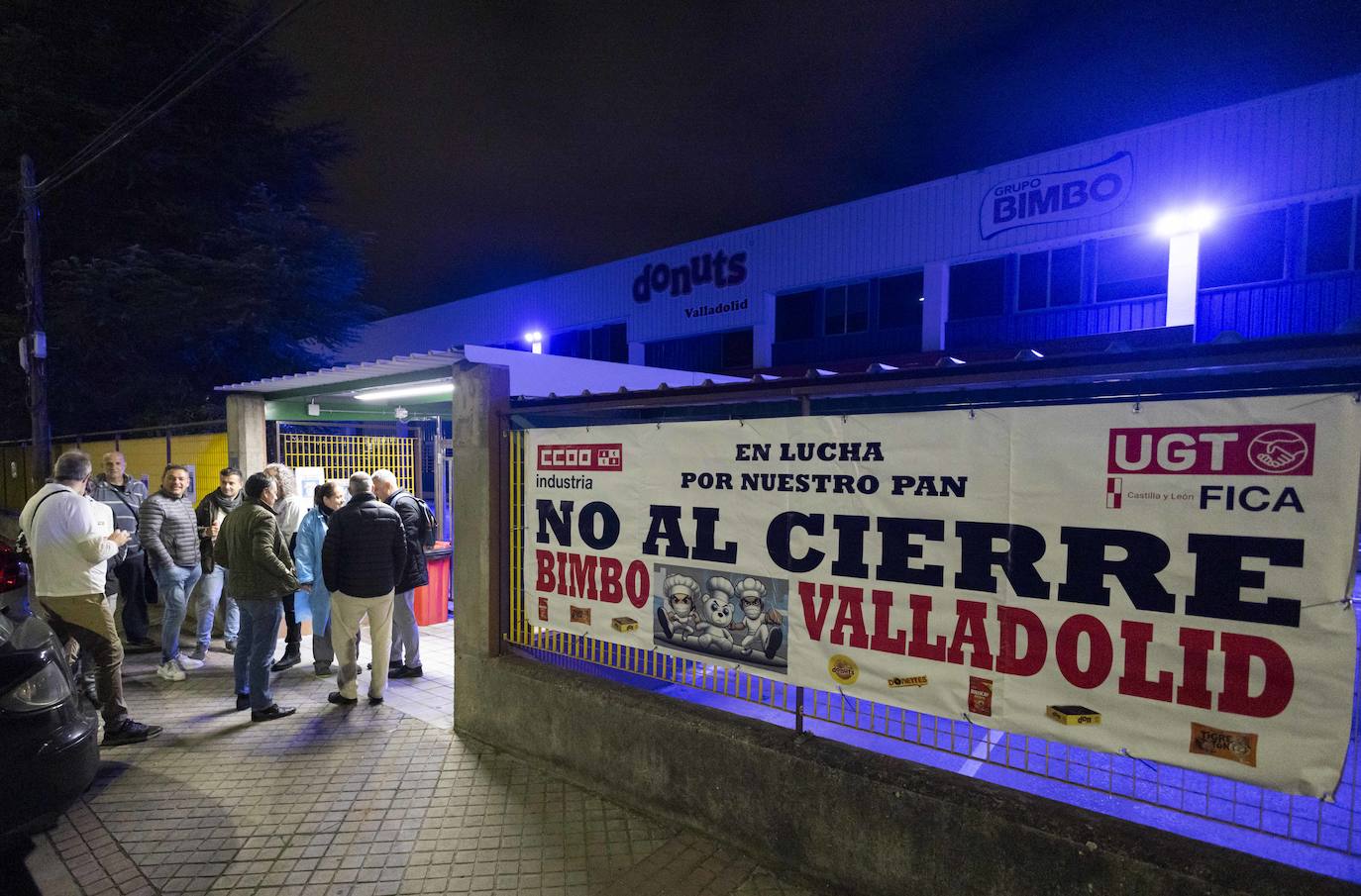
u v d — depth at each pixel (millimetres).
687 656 3627
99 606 4438
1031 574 2631
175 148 15938
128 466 9625
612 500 3928
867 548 3014
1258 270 14359
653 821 3576
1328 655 2133
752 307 22688
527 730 4223
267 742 4523
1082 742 2537
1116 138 15805
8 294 15727
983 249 18000
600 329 27344
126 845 3359
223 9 15531
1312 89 13516
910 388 2879
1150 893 2262
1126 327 16031
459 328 31531
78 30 14688
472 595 4586
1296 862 2996
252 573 4809
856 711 3066
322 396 7562
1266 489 2215
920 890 2748
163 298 13859
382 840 3393
